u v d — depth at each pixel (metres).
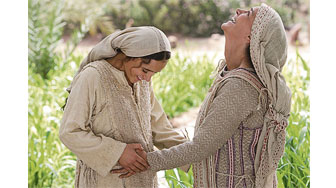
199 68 6.73
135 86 2.06
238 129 1.92
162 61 1.92
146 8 13.74
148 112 2.15
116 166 2.01
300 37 11.98
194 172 2.09
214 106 1.89
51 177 3.39
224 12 13.71
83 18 11.00
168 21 13.71
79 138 1.87
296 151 3.08
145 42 1.87
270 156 1.93
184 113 5.69
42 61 6.86
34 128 3.71
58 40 7.19
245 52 1.96
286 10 13.59
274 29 1.88
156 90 5.64
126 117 1.98
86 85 1.89
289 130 3.29
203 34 13.55
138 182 2.06
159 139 2.31
